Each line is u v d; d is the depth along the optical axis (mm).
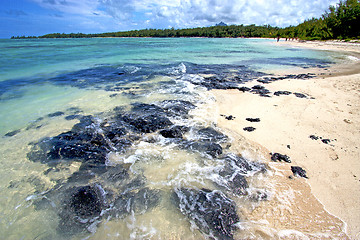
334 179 4055
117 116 6785
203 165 4516
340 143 5184
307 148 5047
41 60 19828
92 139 5414
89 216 3340
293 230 3066
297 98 8547
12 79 11805
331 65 17516
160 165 4516
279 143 5301
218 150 4953
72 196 3674
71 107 7648
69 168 4438
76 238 3004
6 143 5242
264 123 6398
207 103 8188
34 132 5789
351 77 12203
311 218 3256
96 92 9484
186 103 7992
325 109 7301
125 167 4457
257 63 19172
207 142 5348
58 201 3602
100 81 11586
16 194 3752
